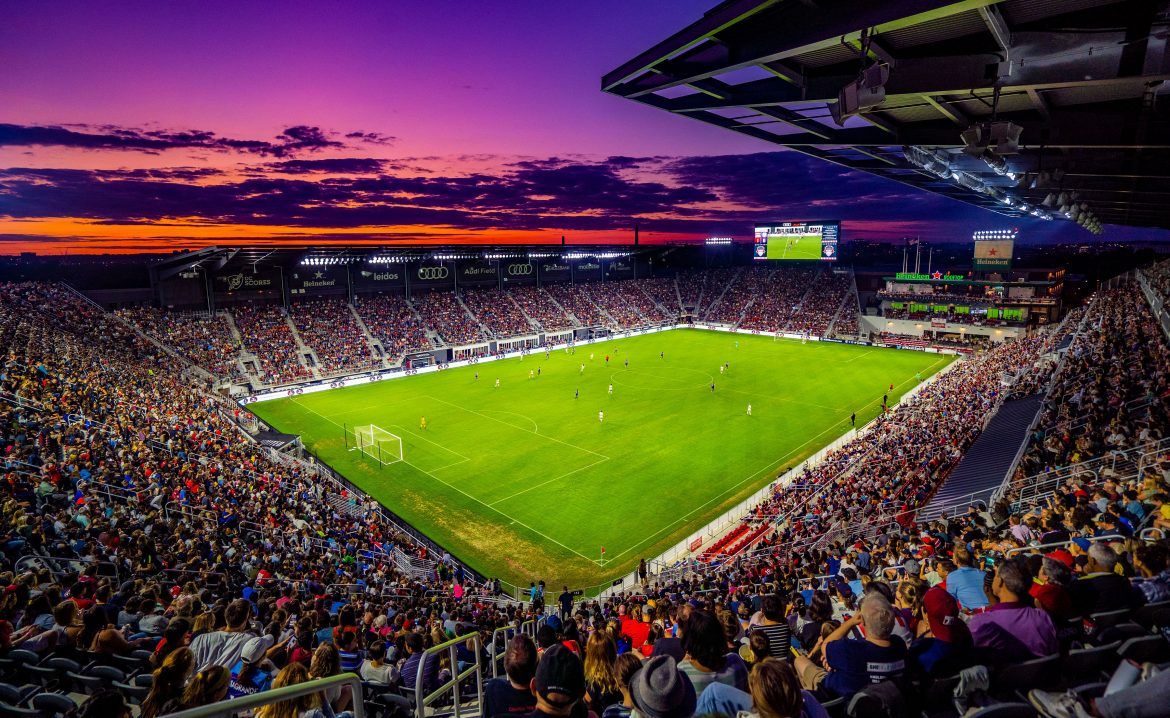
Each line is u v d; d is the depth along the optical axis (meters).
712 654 4.51
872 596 5.01
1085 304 72.50
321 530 25.58
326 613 10.69
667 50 11.08
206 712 3.26
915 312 89.88
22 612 9.20
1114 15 8.64
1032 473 20.28
